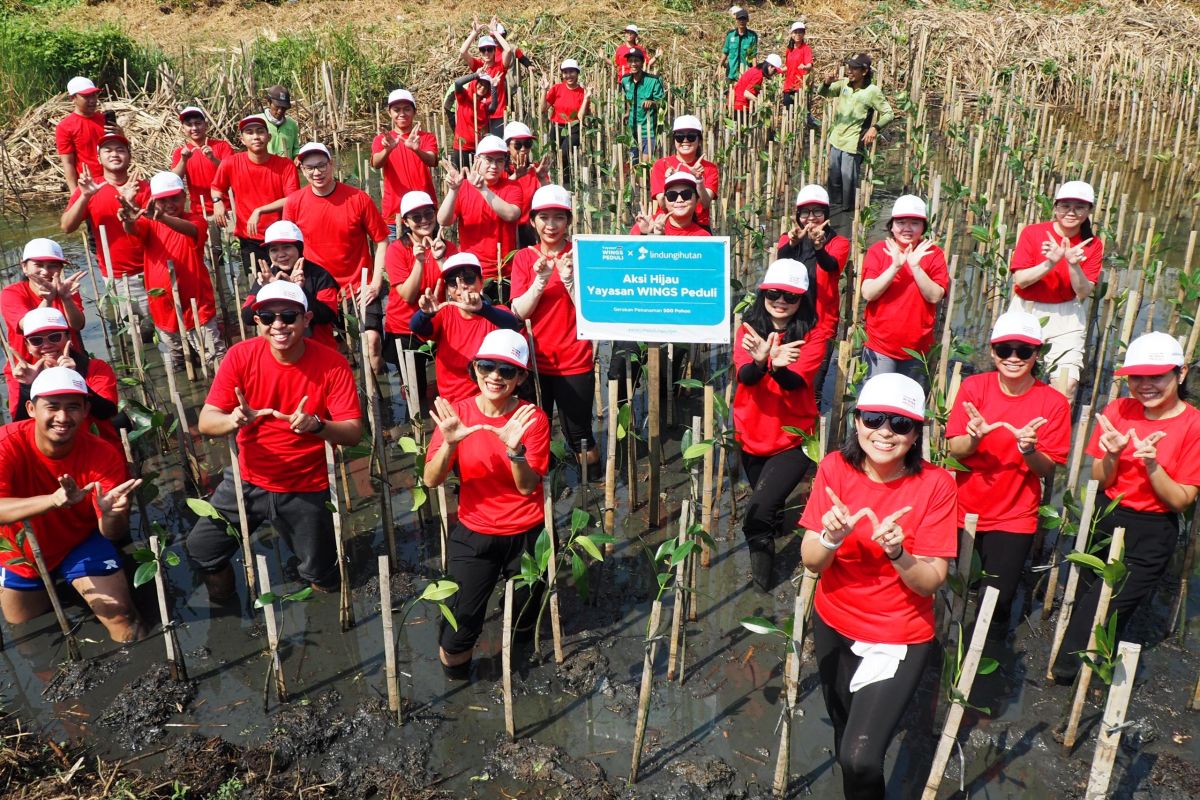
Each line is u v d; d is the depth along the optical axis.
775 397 6.50
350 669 6.15
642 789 5.23
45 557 6.23
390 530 7.01
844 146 15.11
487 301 7.38
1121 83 20.25
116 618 6.30
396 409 9.59
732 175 15.86
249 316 11.21
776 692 5.90
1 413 9.42
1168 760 5.28
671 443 8.88
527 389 7.85
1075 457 6.89
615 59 21.11
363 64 22.02
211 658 6.25
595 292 6.87
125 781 5.22
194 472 7.90
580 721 5.72
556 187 7.45
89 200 10.15
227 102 19.27
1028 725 5.55
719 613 6.63
